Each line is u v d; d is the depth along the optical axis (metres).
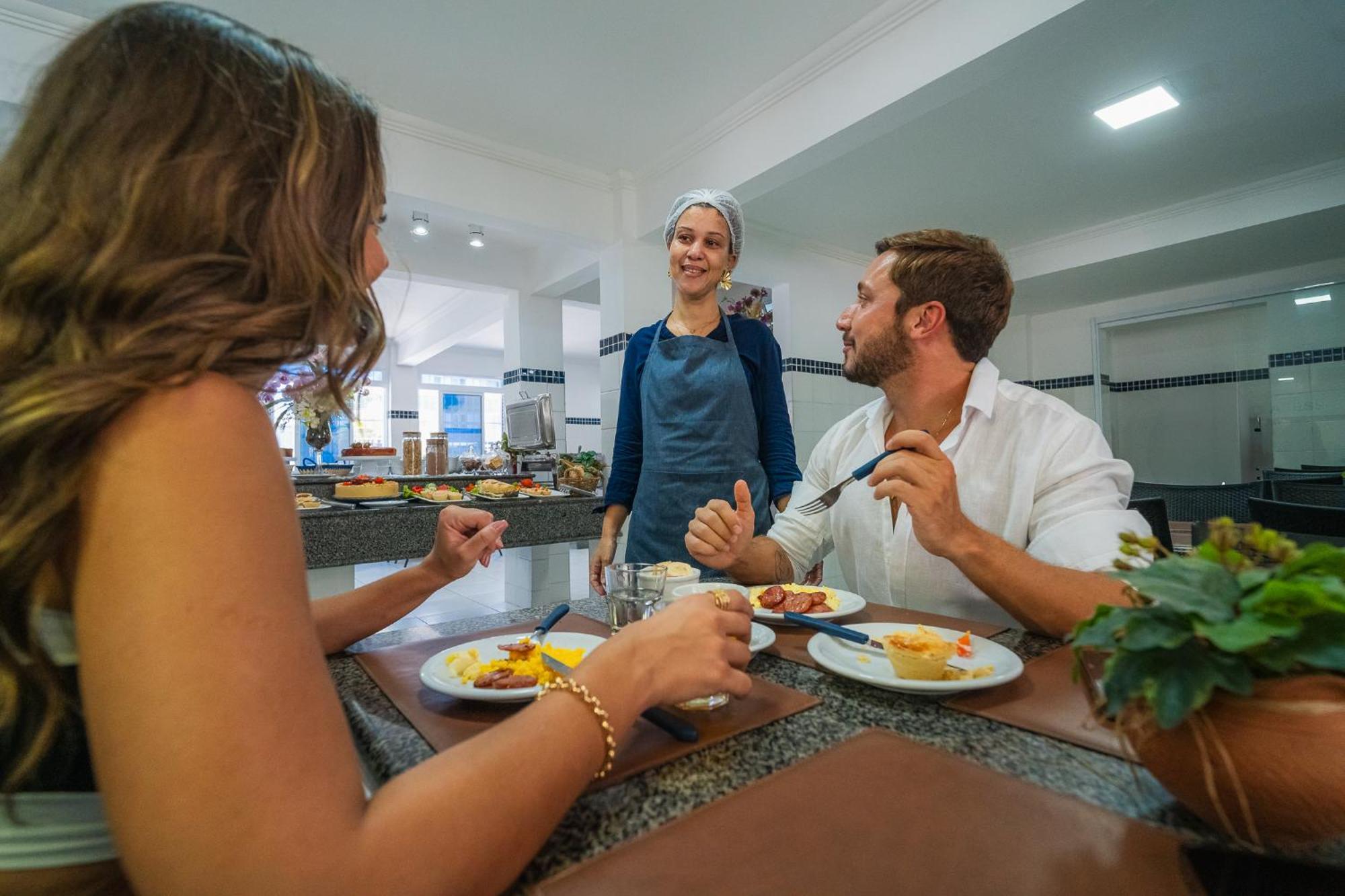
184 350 0.31
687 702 0.58
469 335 7.12
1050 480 1.03
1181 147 3.04
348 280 0.41
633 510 1.73
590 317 7.26
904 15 2.18
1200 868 0.34
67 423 0.28
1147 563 0.69
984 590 0.83
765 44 2.42
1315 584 0.32
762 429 1.75
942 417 1.23
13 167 0.35
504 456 3.95
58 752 0.35
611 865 0.35
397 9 2.20
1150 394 5.07
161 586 0.28
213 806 0.26
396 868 0.29
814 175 3.30
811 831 0.38
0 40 2.09
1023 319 5.52
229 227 0.35
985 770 0.45
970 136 2.92
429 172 2.98
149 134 0.34
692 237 1.63
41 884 0.35
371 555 2.16
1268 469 4.47
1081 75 2.46
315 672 0.31
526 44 2.39
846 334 1.25
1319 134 2.94
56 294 0.32
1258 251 3.88
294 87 0.39
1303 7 2.10
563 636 0.79
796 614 0.88
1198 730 0.35
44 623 0.33
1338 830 0.32
